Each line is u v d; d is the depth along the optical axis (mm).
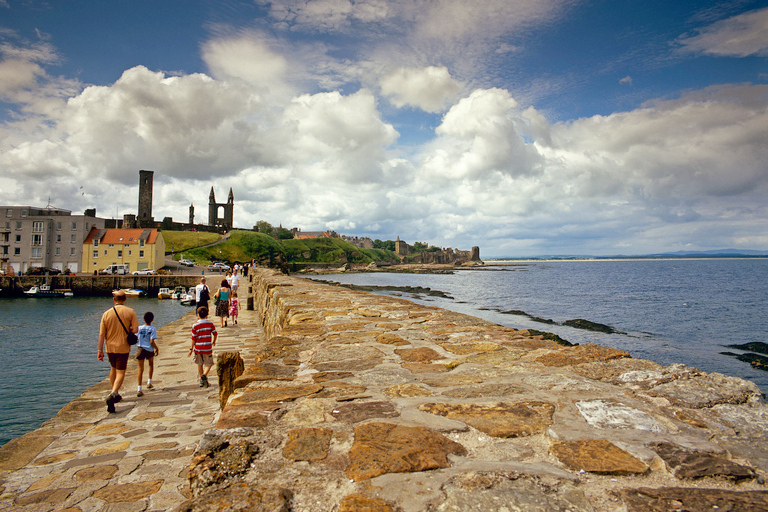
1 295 58906
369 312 8367
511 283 83375
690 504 1822
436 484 1987
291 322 7277
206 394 8070
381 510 1772
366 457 2227
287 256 157625
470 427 2641
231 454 2242
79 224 72500
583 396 3188
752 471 2080
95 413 6914
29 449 5289
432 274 135250
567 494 1904
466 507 1795
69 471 4547
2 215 71875
